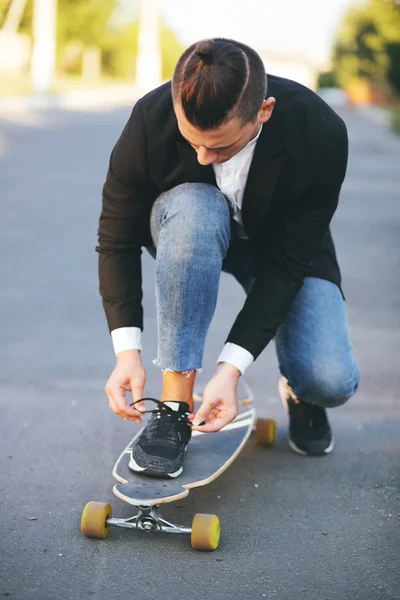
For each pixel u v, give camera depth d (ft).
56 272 22.29
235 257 10.21
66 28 187.11
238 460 11.16
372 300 19.86
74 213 31.04
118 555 8.48
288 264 9.29
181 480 8.71
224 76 7.57
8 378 14.35
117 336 9.14
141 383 8.93
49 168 43.11
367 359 15.64
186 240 8.63
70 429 12.14
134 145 8.87
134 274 9.37
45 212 31.12
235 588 7.88
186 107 7.67
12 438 11.74
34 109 82.28
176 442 8.84
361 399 13.66
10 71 135.95
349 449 11.59
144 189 9.20
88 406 13.12
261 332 9.03
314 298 10.03
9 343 16.37
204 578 8.05
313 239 9.30
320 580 8.07
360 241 27.02
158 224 9.09
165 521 8.61
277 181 9.00
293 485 10.36
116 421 12.51
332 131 8.89
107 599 7.61
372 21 148.97
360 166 48.37
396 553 8.65
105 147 53.11
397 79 143.54
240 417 10.70
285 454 11.40
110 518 8.91
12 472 10.57
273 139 8.75
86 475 10.53
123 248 9.35
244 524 9.27
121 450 11.41
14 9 152.35
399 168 48.01
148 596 7.70
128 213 9.23
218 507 9.70
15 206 32.27
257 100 7.84
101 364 15.25
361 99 143.84
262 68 7.98
